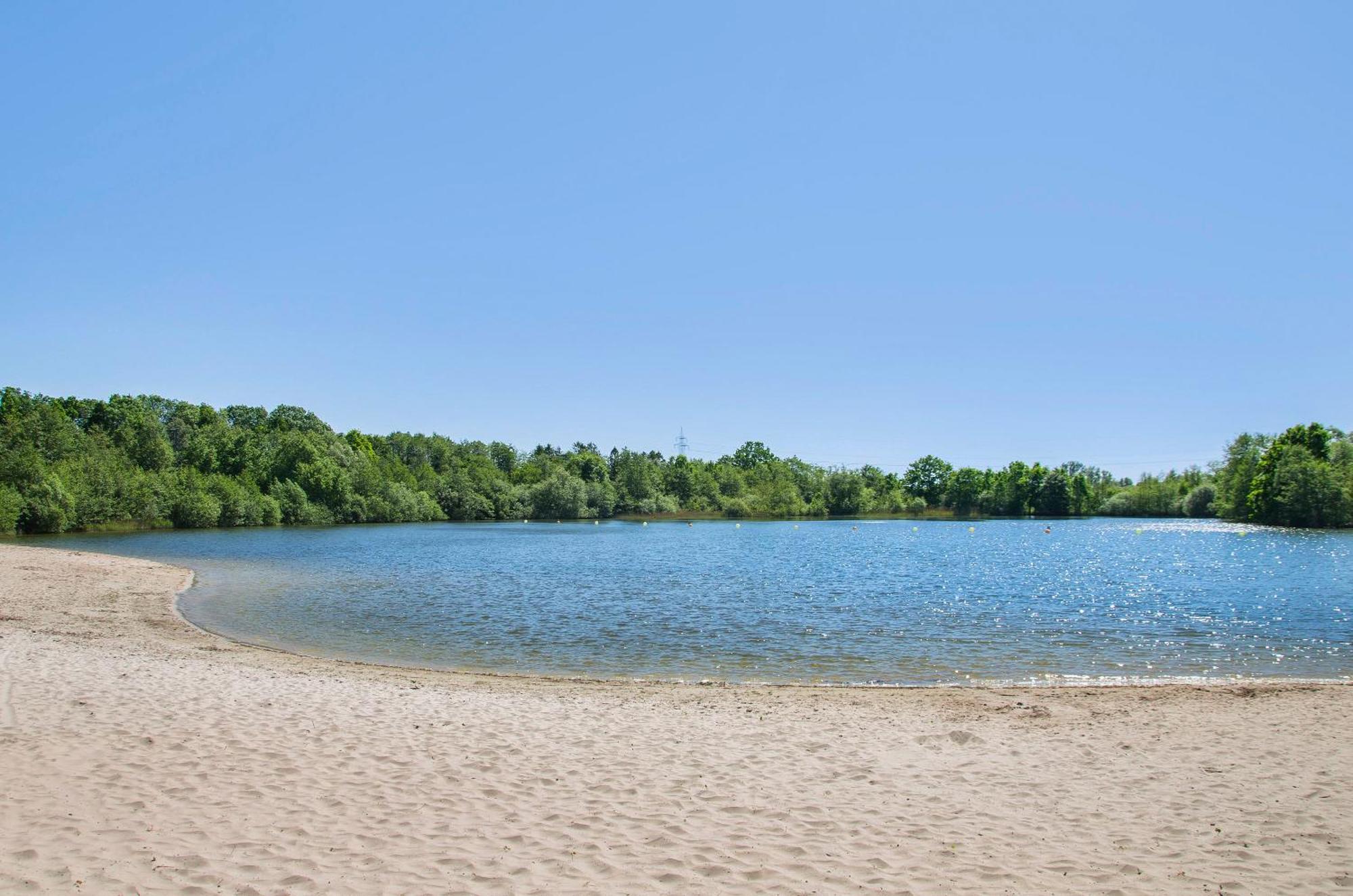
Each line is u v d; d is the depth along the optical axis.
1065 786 10.64
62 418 95.25
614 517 150.00
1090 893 7.58
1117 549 69.12
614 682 18.28
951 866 8.16
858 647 23.56
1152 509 157.25
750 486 175.88
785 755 11.91
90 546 60.44
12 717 12.41
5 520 69.81
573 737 12.70
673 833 8.87
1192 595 36.09
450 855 8.12
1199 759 11.77
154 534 78.69
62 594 30.25
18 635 20.38
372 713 13.81
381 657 21.67
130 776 10.02
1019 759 11.80
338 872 7.65
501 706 14.80
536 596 34.91
